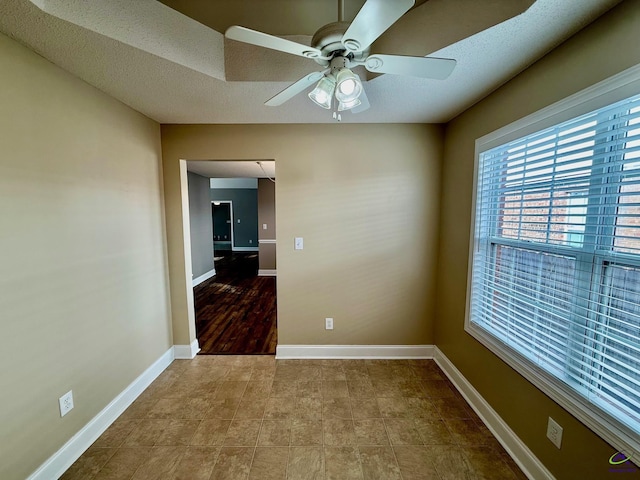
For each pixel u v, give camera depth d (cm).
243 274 630
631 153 102
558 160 131
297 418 183
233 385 218
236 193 1026
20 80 124
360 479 141
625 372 104
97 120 169
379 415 185
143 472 144
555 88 127
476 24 119
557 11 104
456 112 209
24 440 126
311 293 252
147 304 219
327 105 130
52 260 139
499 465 149
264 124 237
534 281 148
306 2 158
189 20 146
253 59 161
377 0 81
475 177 190
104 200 175
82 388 157
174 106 198
